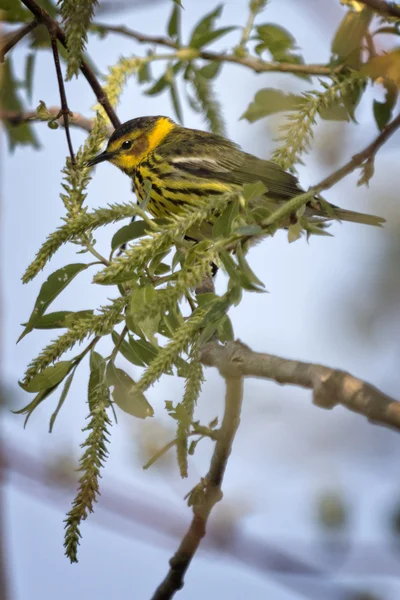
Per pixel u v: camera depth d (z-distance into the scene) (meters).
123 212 7.39
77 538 7.02
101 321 7.48
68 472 7.62
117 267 7.23
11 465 7.38
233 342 6.86
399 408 5.24
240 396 7.16
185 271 7.28
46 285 7.67
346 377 5.50
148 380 6.82
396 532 8.12
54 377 7.75
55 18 11.52
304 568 7.77
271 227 7.72
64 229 7.25
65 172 7.68
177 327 7.49
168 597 8.29
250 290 7.19
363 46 10.15
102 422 7.36
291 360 6.14
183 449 7.38
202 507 7.73
